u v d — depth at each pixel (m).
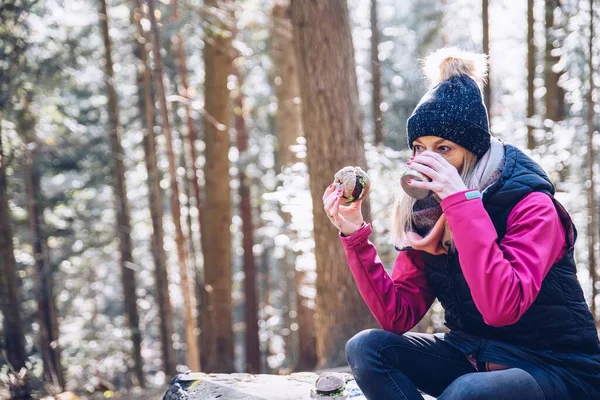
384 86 12.23
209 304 9.16
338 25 4.80
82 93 10.79
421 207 1.86
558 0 8.26
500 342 1.78
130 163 12.46
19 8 7.50
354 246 2.01
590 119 6.83
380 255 6.02
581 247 7.86
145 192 13.27
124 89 11.55
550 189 1.71
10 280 8.51
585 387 1.70
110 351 11.56
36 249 10.74
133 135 12.15
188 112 9.70
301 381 2.84
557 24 8.46
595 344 1.73
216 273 9.05
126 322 11.62
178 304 14.59
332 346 5.02
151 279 14.91
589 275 7.37
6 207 8.63
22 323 8.60
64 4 8.21
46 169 11.16
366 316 5.03
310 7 4.77
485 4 7.40
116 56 10.63
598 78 7.42
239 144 10.72
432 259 1.92
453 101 1.75
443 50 1.87
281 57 9.55
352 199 2.01
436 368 1.93
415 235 1.87
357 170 2.02
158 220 7.60
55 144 9.82
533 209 1.64
